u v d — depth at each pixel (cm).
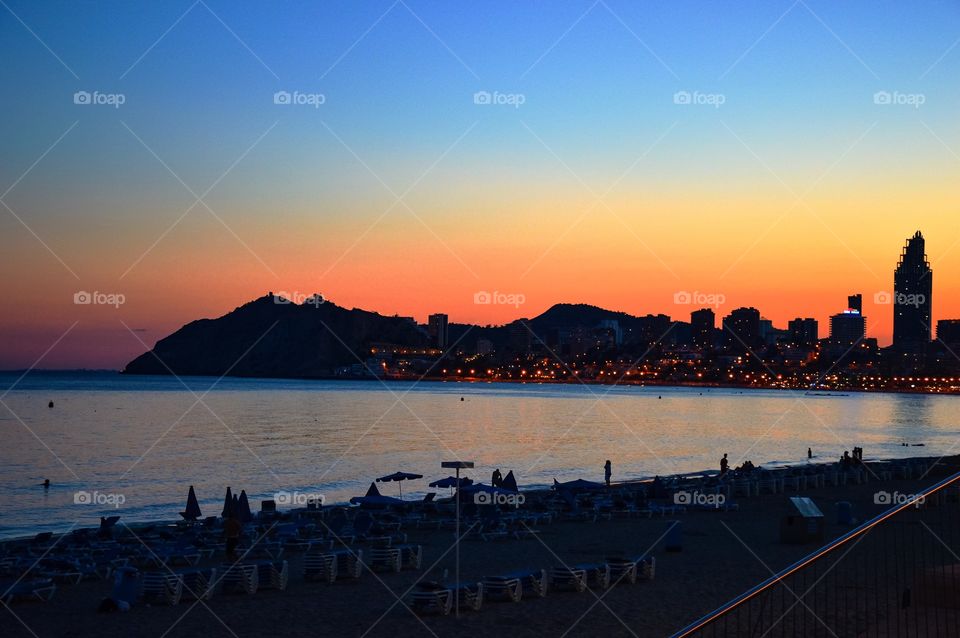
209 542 2708
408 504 3500
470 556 2555
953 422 16100
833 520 3281
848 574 1978
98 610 1866
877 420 16488
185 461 6819
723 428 12375
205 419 12288
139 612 1853
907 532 2539
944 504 3278
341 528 3023
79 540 2780
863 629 1511
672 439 10025
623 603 1872
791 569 1132
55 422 11231
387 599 1950
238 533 2619
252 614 1819
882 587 1841
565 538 2908
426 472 6169
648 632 1645
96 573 2283
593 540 2858
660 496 3925
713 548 2628
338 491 5203
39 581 2067
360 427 11062
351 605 1892
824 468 5188
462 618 1767
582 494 4112
